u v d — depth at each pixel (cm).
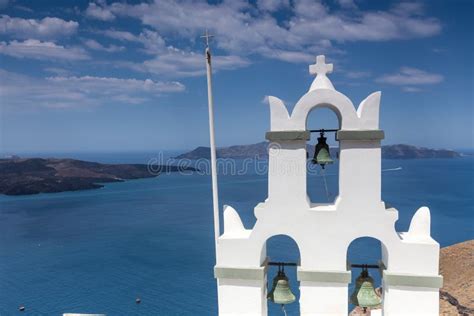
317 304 899
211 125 1025
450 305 2442
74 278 5303
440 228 7669
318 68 914
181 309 4256
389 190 13750
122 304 4419
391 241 873
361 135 857
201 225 8662
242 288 924
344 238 886
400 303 873
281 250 5725
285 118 880
